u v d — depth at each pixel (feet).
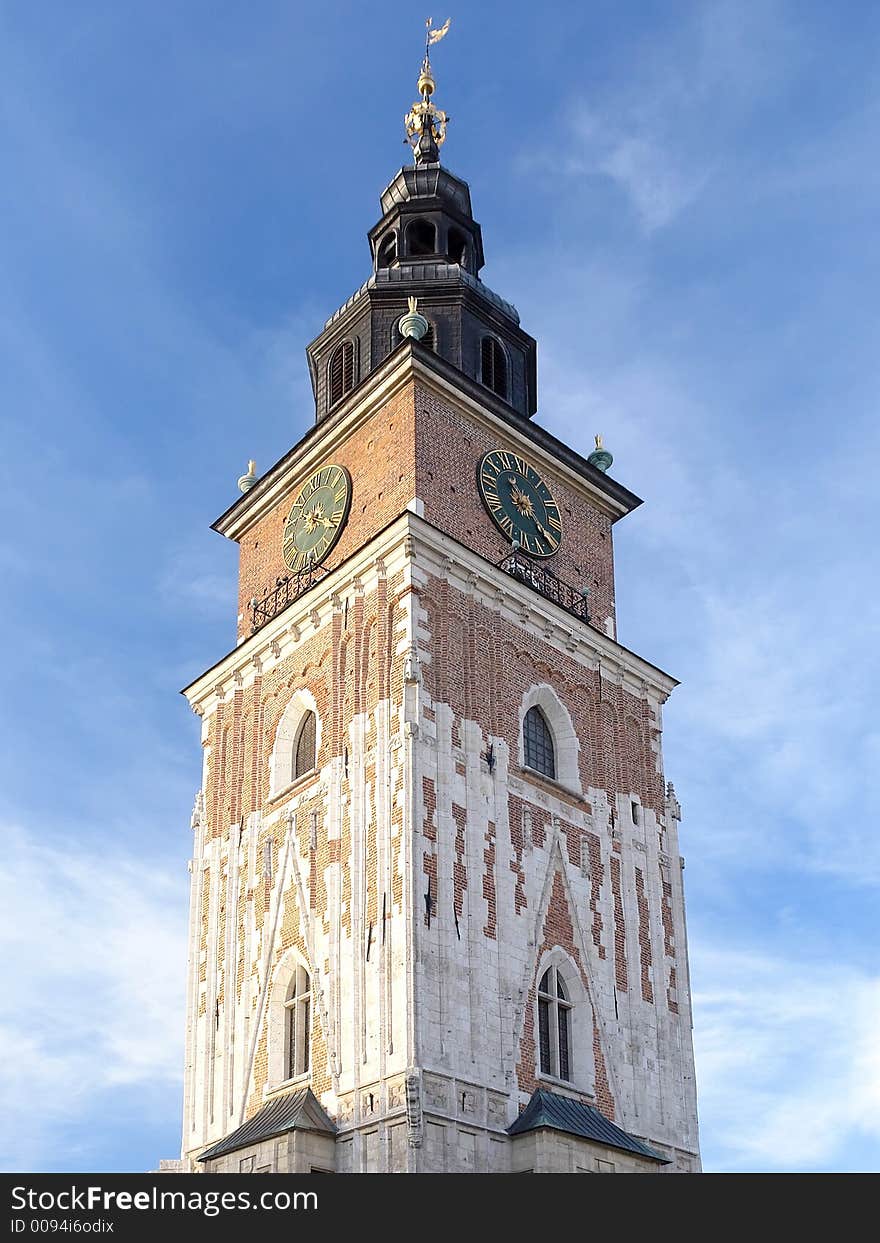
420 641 172.55
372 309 209.05
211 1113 173.58
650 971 182.29
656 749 199.21
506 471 198.80
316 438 201.16
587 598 201.57
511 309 216.54
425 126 237.45
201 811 195.42
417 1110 147.64
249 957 177.88
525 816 175.63
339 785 173.78
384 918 160.45
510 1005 162.81
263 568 206.90
